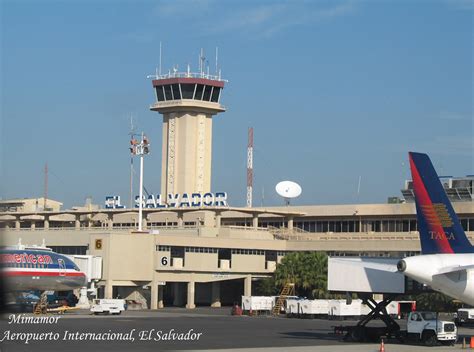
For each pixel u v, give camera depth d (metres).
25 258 104.31
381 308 67.94
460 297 60.66
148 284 122.75
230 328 81.25
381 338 65.12
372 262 68.25
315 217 151.75
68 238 135.88
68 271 108.19
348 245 135.12
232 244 131.50
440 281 59.91
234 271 131.75
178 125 168.38
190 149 166.88
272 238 141.75
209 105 168.38
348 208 147.25
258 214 142.38
